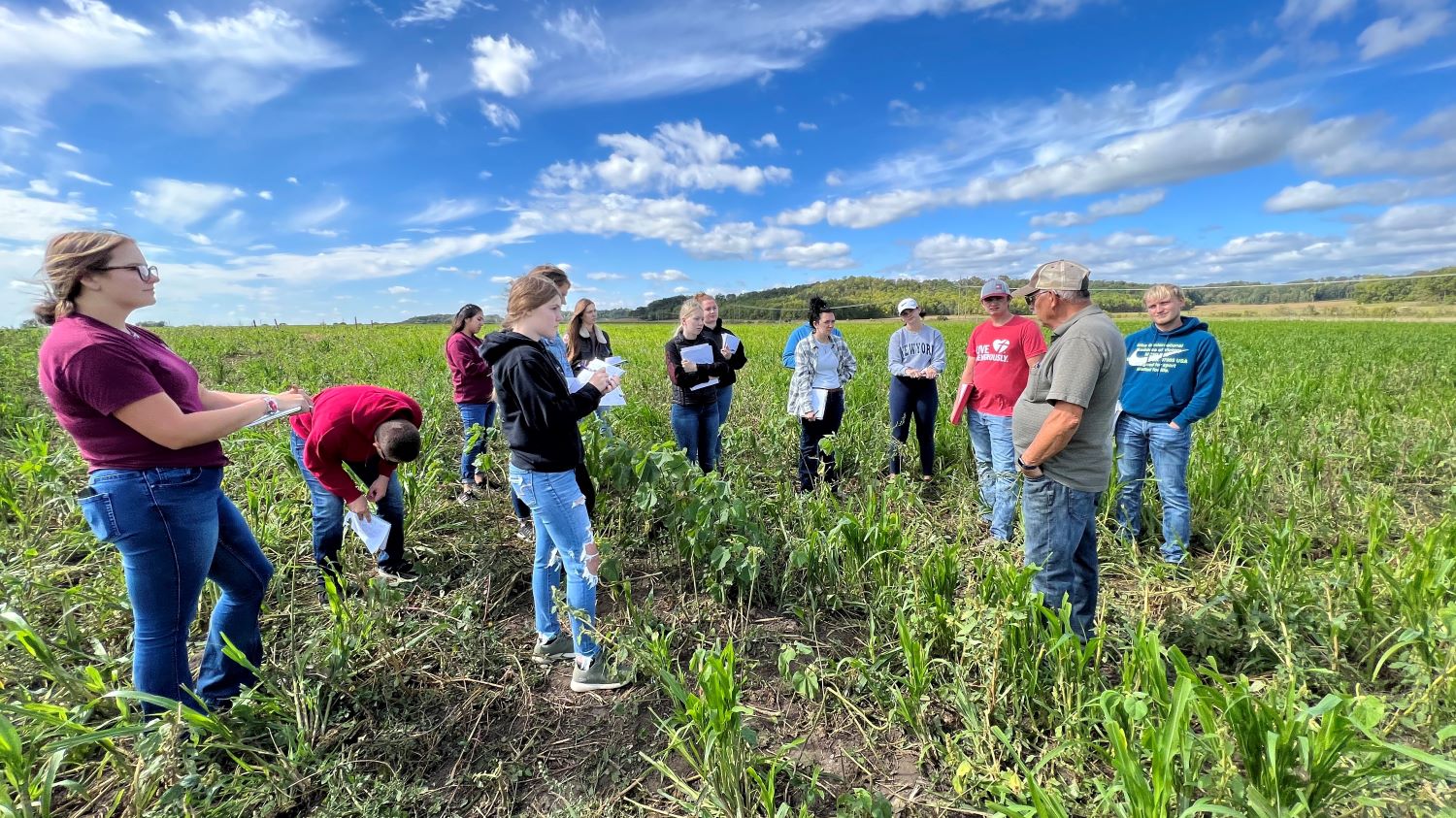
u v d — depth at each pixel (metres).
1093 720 2.21
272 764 2.20
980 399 4.53
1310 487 4.57
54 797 2.08
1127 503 4.10
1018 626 2.48
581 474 3.33
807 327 5.73
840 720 2.62
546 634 2.96
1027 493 2.78
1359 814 1.88
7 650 2.61
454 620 3.08
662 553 3.92
